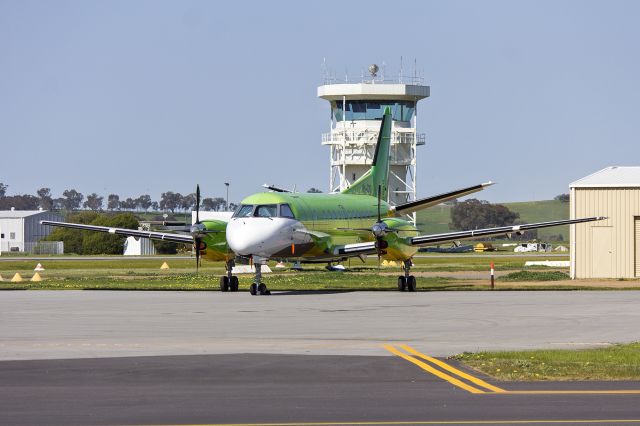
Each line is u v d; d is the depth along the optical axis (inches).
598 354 1729.8
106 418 1186.0
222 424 1149.7
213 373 1535.4
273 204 3580.2
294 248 3590.1
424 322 2364.7
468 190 4190.5
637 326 2257.6
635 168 4830.2
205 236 3678.6
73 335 2065.7
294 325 2292.1
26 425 1144.2
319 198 3954.2
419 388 1402.6
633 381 1464.1
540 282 4325.8
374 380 1473.9
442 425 1139.9
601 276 4549.7
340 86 7824.8
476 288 3860.7
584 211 4559.5
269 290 3752.5
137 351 1797.5
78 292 3651.6
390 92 7785.4
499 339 2001.7
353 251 3769.7
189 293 3587.6
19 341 1955.0
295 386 1419.8
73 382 1450.5
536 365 1590.8
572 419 1171.9
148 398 1321.4
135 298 3270.2
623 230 4527.6
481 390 1386.6
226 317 2504.9
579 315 2544.3
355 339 2001.7
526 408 1245.1
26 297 3326.8
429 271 5718.5
